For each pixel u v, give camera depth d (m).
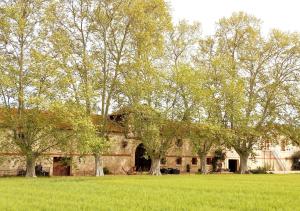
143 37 55.97
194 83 59.69
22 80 47.97
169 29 58.66
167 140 59.94
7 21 47.34
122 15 56.00
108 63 57.12
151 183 35.25
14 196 22.44
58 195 23.22
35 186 30.58
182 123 59.69
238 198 22.36
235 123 66.38
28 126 48.41
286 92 68.44
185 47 67.06
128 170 70.69
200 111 60.34
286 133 68.44
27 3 49.16
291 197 23.20
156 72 57.62
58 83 48.09
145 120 57.88
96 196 22.75
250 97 69.62
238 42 70.62
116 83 56.84
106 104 56.75
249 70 70.31
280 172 80.75
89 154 56.91
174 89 59.38
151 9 57.25
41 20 49.50
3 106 47.91
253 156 70.19
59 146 49.66
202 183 35.75
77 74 53.16
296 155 97.56
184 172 78.56
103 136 56.50
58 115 46.56
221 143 69.00
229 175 58.84
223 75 67.31
